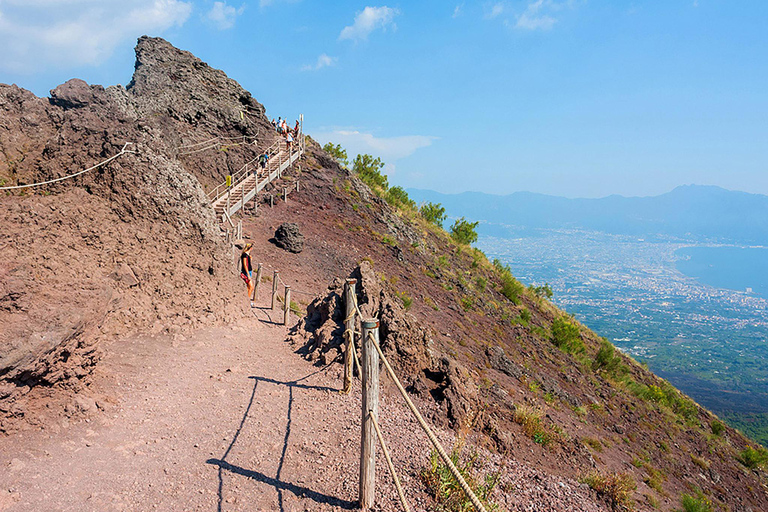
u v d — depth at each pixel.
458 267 32.09
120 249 9.28
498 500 5.47
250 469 5.09
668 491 11.34
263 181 28.00
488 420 7.99
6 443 4.70
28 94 11.34
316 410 6.77
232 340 9.81
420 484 5.05
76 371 5.71
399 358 8.57
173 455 5.23
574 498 6.69
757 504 15.25
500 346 18.70
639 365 30.45
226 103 32.66
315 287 18.50
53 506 4.02
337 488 4.82
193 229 11.39
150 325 9.02
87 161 10.05
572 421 13.16
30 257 6.93
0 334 4.80
